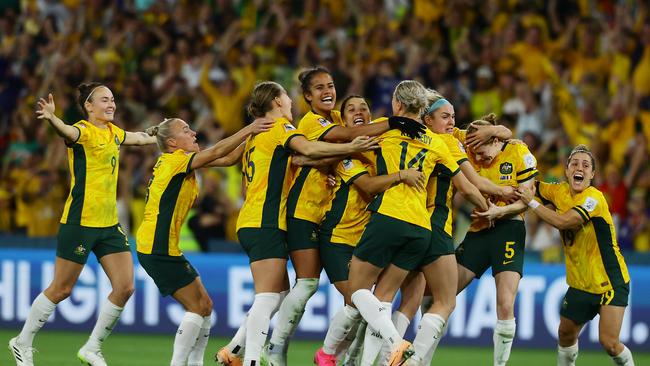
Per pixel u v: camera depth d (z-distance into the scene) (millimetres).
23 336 25406
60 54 49500
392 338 22141
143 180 40781
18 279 36688
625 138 42594
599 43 47031
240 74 46562
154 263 24188
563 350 25875
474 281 35031
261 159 23406
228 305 36062
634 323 34531
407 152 22766
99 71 48531
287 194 23703
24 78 49000
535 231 39094
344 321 23859
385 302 22844
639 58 45406
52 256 36656
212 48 48562
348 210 23812
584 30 46781
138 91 45812
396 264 22844
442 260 23234
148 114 45406
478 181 23938
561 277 34688
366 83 44344
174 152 24438
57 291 25250
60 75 47844
